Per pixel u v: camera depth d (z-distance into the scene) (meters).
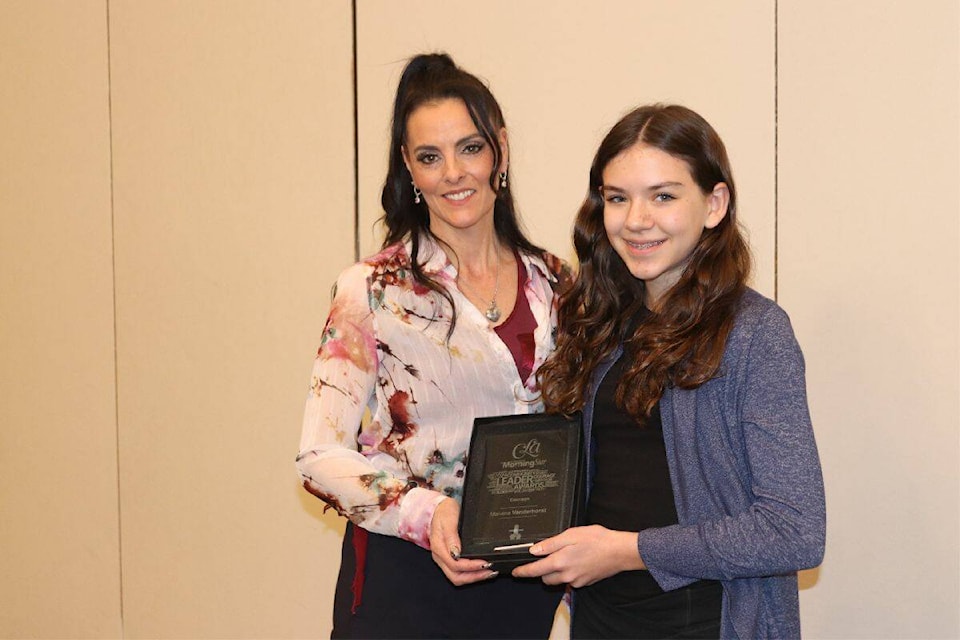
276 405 3.24
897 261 2.55
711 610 1.74
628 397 1.77
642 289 1.89
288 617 3.30
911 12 2.50
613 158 1.76
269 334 3.23
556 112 2.83
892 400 2.58
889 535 2.61
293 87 3.12
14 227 3.60
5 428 3.70
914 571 2.60
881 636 2.63
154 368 3.41
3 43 3.54
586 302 1.91
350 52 3.04
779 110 2.62
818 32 2.58
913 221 2.53
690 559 1.65
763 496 1.61
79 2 3.39
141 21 3.30
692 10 2.68
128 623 3.55
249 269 3.23
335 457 1.93
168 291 3.36
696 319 1.71
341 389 1.96
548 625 2.12
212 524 3.38
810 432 1.62
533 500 1.85
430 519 1.87
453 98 1.98
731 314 1.69
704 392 1.69
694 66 2.69
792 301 2.64
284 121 3.14
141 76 3.32
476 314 2.02
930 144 2.51
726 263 1.74
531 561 1.78
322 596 3.25
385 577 2.01
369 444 2.04
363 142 3.05
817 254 2.62
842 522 2.64
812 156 2.60
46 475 3.64
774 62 2.62
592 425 1.88
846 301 2.60
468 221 2.00
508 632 2.07
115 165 3.39
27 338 3.62
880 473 2.60
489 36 2.88
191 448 3.38
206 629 3.43
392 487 1.90
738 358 1.66
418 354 1.99
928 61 2.50
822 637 2.68
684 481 1.71
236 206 3.23
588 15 2.78
